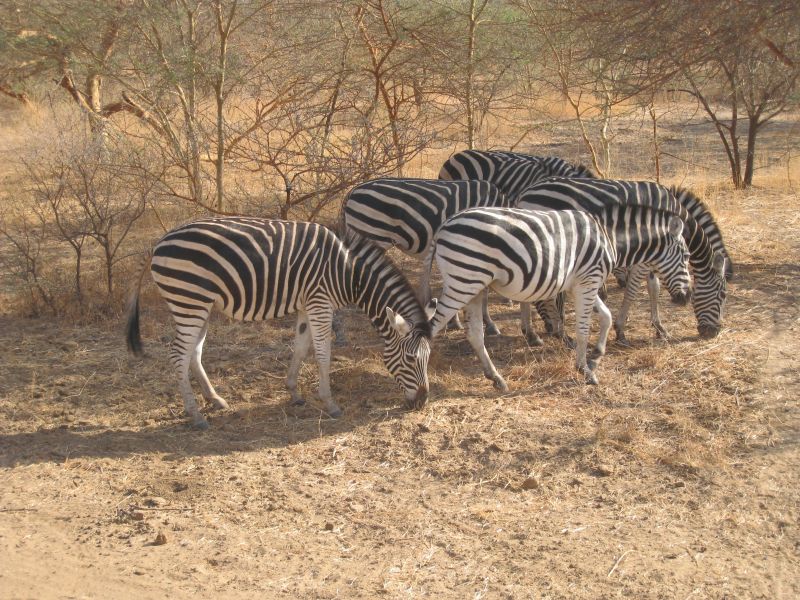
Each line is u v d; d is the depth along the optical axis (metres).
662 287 7.84
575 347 6.30
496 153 8.08
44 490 4.36
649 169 12.49
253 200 8.50
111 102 11.69
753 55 7.49
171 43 8.53
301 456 4.75
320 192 7.79
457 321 6.88
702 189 10.91
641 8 6.85
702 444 4.73
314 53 8.66
